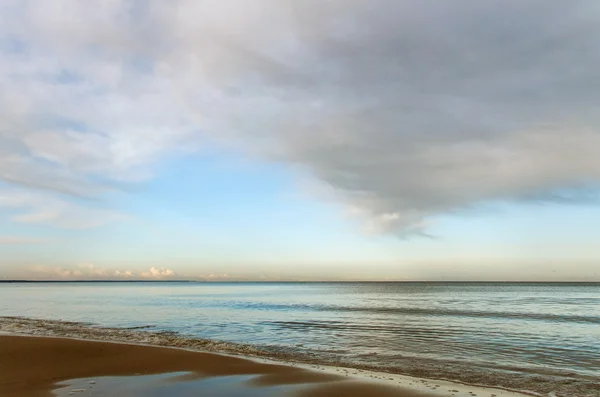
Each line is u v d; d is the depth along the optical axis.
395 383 12.30
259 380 12.70
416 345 20.09
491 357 16.98
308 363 15.67
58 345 18.09
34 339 19.72
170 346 19.62
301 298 73.56
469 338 22.33
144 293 99.00
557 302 58.75
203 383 12.26
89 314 38.31
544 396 11.05
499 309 44.03
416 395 11.01
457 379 13.02
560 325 28.77
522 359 16.55
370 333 24.48
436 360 16.36
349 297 77.50
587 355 17.38
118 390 11.42
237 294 95.06
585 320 32.31
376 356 17.23
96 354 16.47
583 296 80.56
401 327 27.50
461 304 53.84
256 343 20.89
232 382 12.42
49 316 36.22
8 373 13.48
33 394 10.89
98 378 12.84
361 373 13.74
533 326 28.14
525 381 12.73
